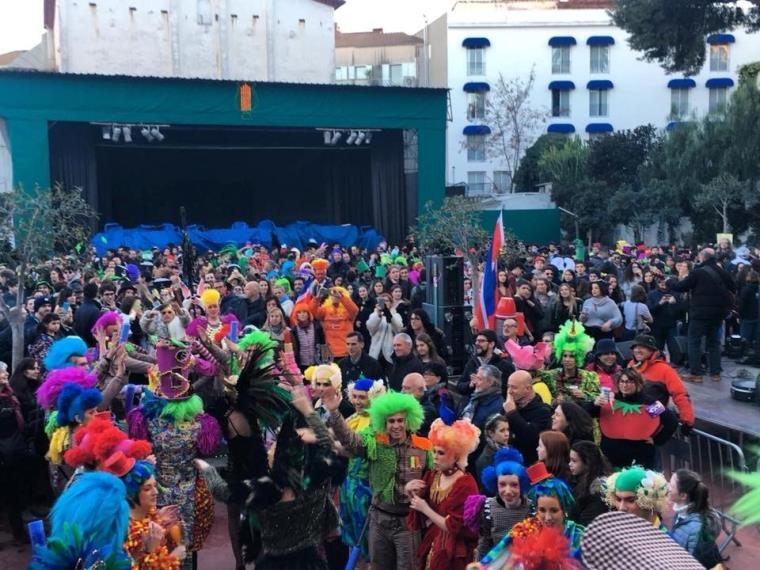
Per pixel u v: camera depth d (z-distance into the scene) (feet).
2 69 80.02
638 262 61.77
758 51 168.55
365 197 116.88
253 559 15.52
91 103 83.51
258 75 108.27
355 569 20.40
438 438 15.90
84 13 98.68
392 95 94.79
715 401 31.27
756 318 41.27
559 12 166.71
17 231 37.40
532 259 72.54
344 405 22.17
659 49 70.59
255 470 15.29
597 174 138.10
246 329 29.96
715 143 116.37
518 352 23.49
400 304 39.58
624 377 20.43
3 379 22.09
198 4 104.01
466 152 165.27
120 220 123.44
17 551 22.09
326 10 112.06
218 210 131.34
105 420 14.66
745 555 20.81
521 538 10.00
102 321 22.77
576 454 15.79
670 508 18.40
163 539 13.38
